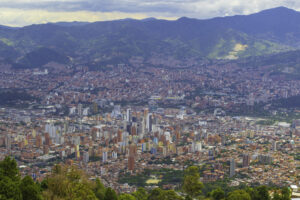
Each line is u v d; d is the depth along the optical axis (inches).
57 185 4842.5
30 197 4323.3
